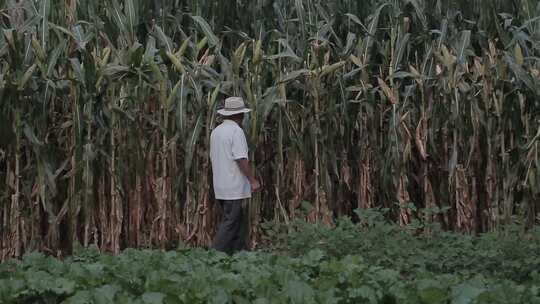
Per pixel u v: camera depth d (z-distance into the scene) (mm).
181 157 14156
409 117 14711
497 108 14492
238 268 8758
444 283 7746
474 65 15000
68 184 13953
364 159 14930
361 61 14922
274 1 15469
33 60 13414
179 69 13539
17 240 13516
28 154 13648
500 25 15031
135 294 7926
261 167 14711
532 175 14367
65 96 13688
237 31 15172
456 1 15383
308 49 14734
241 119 13273
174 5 15438
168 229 14078
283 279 7926
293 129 14266
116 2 14031
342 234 11070
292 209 14516
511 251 10125
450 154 14875
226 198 13125
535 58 14242
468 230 14727
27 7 13961
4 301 7441
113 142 13695
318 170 14508
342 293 7340
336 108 14656
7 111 13227
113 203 13648
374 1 15531
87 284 7984
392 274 8141
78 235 14078
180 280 7812
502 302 7016
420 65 15250
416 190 15414
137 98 13711
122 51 13852
